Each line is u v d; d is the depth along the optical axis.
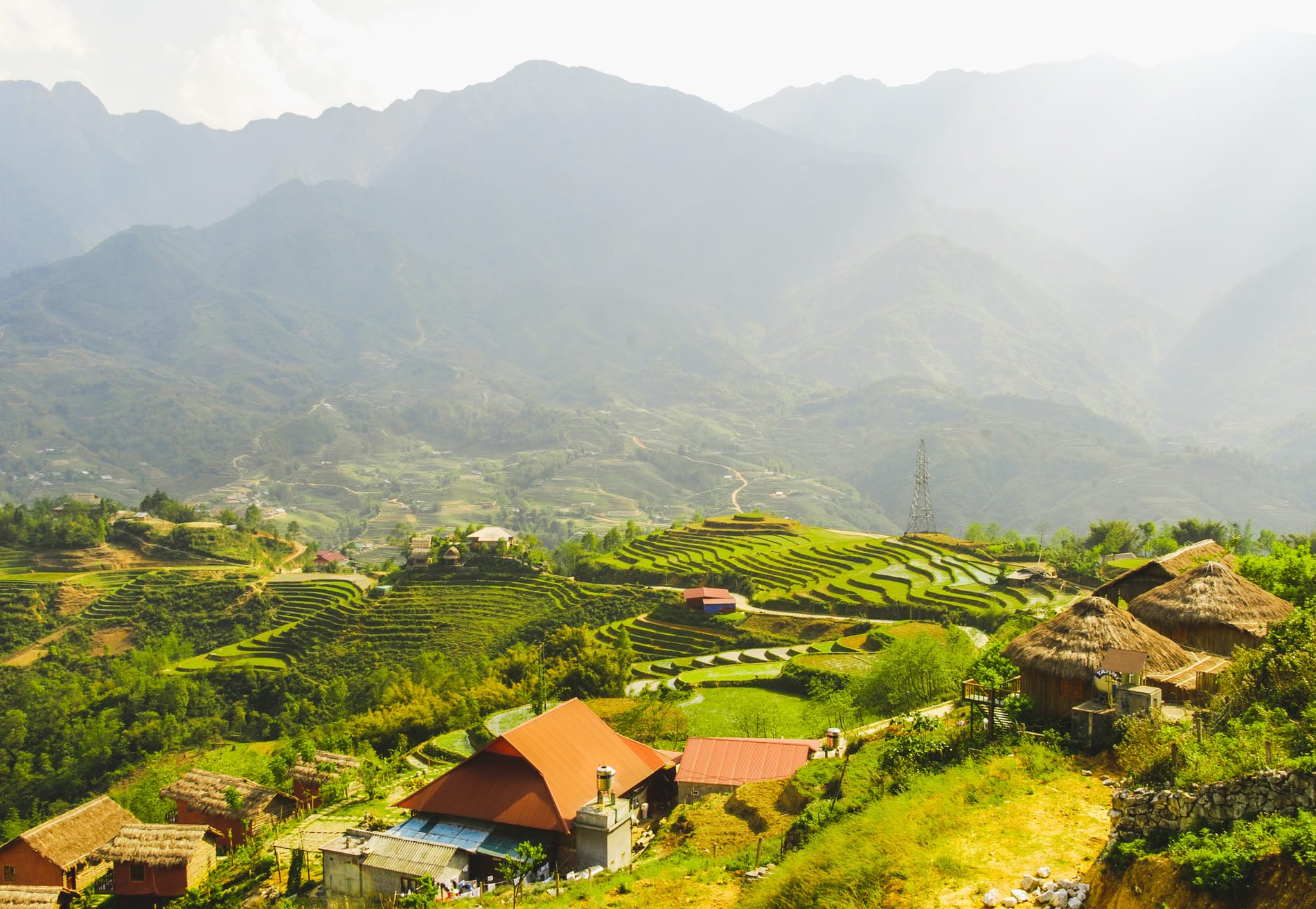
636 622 125.75
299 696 127.19
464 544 174.38
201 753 112.19
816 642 108.12
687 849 32.38
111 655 152.25
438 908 31.22
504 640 133.38
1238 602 39.19
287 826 52.31
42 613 160.88
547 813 36.16
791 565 148.38
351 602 160.38
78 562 182.50
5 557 181.12
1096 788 24.67
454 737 74.81
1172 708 29.12
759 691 86.00
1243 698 25.12
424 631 141.75
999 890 19.61
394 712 82.88
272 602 167.25
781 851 28.58
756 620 119.81
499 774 38.66
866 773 32.03
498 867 34.88
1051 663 32.41
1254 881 15.38
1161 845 18.11
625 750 42.59
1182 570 53.12
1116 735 27.16
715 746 43.75
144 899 48.75
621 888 29.14
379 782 58.59
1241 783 17.42
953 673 56.00
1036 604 106.12
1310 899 14.21
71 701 123.69
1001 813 23.62
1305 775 16.64
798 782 34.66
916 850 22.16
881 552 149.12
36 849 55.28
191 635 158.88
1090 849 20.92
